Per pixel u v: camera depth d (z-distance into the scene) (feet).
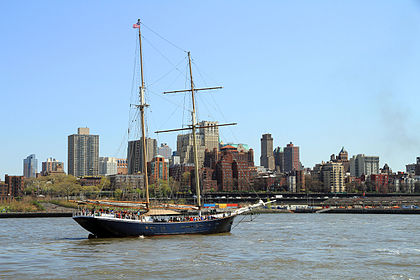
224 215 386.52
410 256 264.93
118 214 341.82
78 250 278.87
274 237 375.04
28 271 214.07
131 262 236.02
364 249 297.53
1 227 526.57
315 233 423.23
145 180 372.17
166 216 378.94
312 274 209.36
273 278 200.44
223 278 199.62
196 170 399.24
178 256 255.29
